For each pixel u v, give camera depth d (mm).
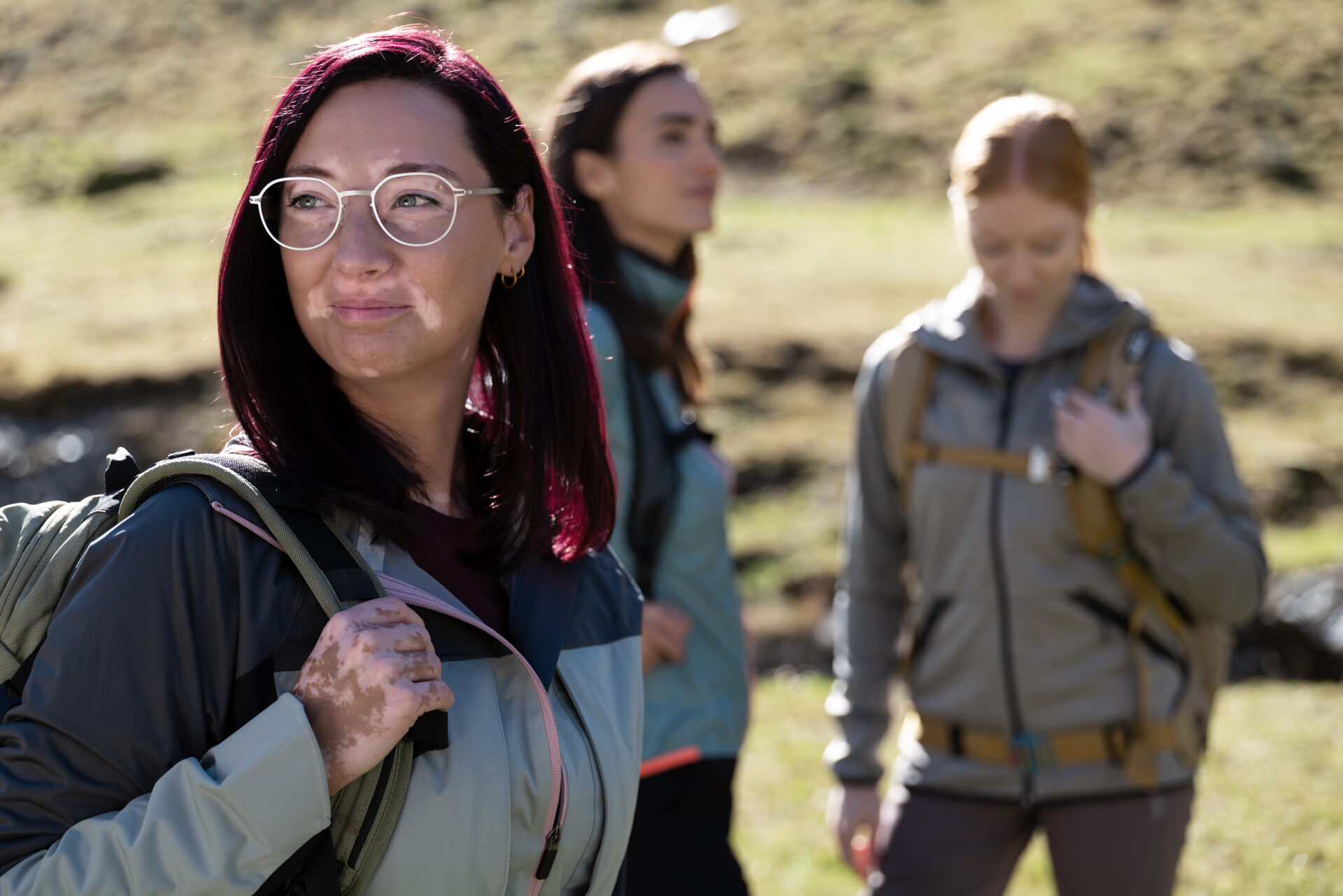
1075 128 3543
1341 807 5898
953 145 35062
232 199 31344
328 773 1592
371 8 44469
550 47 41344
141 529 1629
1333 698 8016
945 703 3527
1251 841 5602
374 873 1662
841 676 3908
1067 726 3387
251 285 1790
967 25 41000
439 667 1654
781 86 38250
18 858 1559
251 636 1639
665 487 3332
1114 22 40094
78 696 1570
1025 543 3404
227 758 1567
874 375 3793
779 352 18766
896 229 29594
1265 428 17266
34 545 1694
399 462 1864
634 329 3412
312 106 1771
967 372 3592
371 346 1746
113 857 1529
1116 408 3453
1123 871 3334
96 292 23312
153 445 16797
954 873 3479
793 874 6000
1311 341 19734
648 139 3607
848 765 3848
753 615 12617
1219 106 35594
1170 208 32156
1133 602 3393
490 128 1871
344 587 1671
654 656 3211
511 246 2004
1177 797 3383
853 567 3887
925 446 3580
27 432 17141
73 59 41625
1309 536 13836
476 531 1953
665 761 3225
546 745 1820
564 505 2086
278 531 1647
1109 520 3365
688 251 3848
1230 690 8453
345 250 1722
